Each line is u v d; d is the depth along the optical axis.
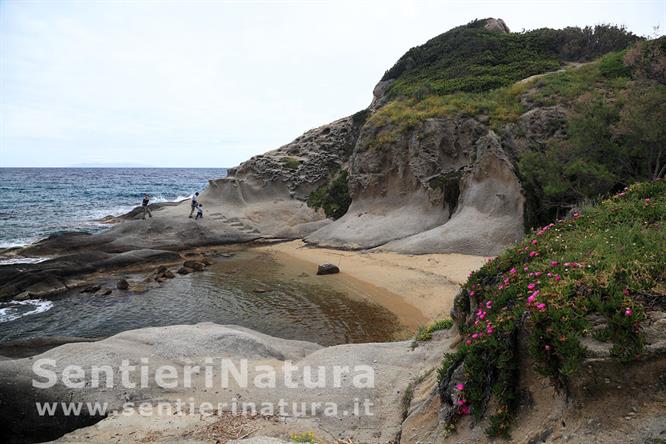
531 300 4.31
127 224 29.72
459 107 26.94
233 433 5.39
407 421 5.32
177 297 17.08
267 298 16.50
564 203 17.92
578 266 4.74
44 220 39.03
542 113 22.36
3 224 36.38
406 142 26.98
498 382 4.25
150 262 23.09
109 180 109.19
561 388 3.75
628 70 22.59
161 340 8.41
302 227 31.62
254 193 37.72
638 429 3.15
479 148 22.16
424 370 6.82
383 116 30.00
